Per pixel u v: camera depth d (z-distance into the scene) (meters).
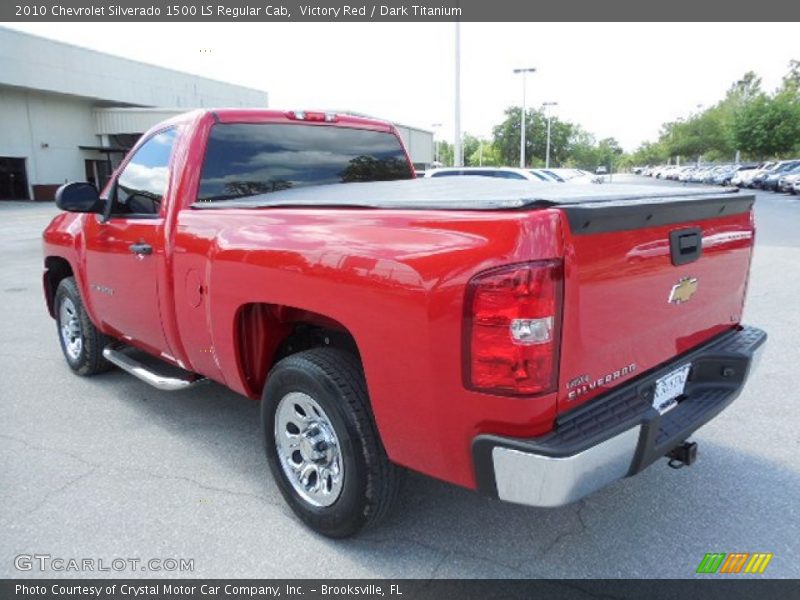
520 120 74.31
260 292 2.95
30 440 4.14
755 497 3.38
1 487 3.54
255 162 3.88
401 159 4.82
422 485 3.53
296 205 2.98
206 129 3.67
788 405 4.57
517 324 2.12
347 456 2.77
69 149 38.38
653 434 2.45
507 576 2.78
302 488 3.09
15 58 32.91
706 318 3.11
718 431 4.17
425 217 2.39
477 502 3.35
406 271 2.35
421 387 2.37
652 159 128.00
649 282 2.58
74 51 36.06
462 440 2.33
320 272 2.65
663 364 2.83
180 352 3.81
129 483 3.58
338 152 4.35
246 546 3.00
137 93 40.19
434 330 2.28
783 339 6.20
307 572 2.81
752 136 59.81
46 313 8.01
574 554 2.92
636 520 3.18
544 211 2.15
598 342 2.38
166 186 3.70
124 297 4.18
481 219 2.21
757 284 9.07
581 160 96.31
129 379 5.34
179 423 4.42
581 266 2.23
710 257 2.97
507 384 2.16
